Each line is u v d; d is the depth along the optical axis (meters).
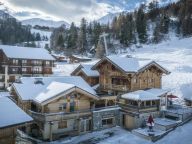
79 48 138.50
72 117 37.41
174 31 136.75
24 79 43.69
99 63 50.62
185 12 145.75
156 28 138.25
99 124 40.38
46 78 43.66
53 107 36.66
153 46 119.62
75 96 38.56
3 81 76.69
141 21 145.12
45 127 35.09
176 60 82.94
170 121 39.16
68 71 89.94
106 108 41.53
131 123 41.38
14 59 77.00
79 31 157.00
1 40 192.00
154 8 177.25
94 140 34.72
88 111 39.16
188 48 100.44
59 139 35.88
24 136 34.47
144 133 34.88
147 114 41.34
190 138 31.16
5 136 22.89
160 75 50.31
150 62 46.44
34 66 80.88
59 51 152.38
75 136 37.38
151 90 46.12
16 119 22.67
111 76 49.25
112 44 131.12
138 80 46.62
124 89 46.56
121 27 151.00
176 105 47.66
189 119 39.59
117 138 35.09
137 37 137.50
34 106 39.09
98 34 139.25
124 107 42.62
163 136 33.72
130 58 50.12
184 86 53.97
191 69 67.06
